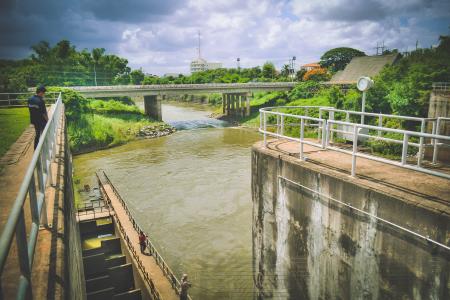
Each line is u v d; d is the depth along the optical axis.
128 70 102.44
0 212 5.94
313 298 8.38
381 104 37.22
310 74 87.88
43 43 83.88
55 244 4.80
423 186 6.63
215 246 18.31
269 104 72.38
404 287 6.07
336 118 39.12
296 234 8.78
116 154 40.16
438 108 30.36
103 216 19.91
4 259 2.29
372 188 6.48
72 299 4.94
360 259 6.90
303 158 8.66
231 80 100.12
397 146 14.00
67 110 42.34
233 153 39.16
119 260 17.25
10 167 8.90
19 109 25.19
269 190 9.80
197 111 88.19
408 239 5.91
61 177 8.07
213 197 25.28
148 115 62.88
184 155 38.81
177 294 12.52
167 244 18.73
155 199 25.23
